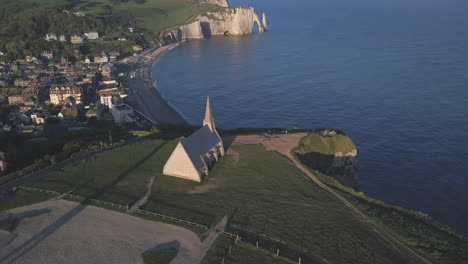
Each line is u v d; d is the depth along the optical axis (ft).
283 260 220.64
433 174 441.68
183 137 416.46
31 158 385.09
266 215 266.36
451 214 372.58
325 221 261.65
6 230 246.88
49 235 242.58
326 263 219.00
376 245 238.07
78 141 410.93
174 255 223.30
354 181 424.05
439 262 223.92
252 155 369.09
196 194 294.66
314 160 388.16
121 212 268.82
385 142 523.70
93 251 227.40
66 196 288.92
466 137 525.34
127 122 572.92
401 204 389.39
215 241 237.04
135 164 349.00
